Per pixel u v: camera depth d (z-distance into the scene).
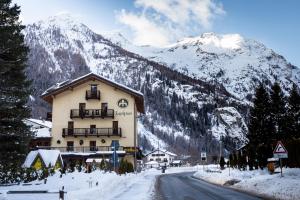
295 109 48.31
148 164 138.75
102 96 70.25
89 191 19.12
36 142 71.12
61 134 69.56
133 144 68.62
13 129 31.42
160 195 24.61
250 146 49.00
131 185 35.28
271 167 35.06
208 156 168.12
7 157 30.70
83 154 66.19
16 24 30.42
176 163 155.88
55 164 39.72
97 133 68.50
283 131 47.53
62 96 70.88
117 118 69.56
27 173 29.98
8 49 29.78
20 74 31.66
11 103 30.64
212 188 31.16
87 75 69.88
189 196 23.84
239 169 55.91
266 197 22.27
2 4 29.31
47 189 22.67
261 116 48.47
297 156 37.09
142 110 82.00
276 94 49.06
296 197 19.72
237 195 24.08
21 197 17.94
